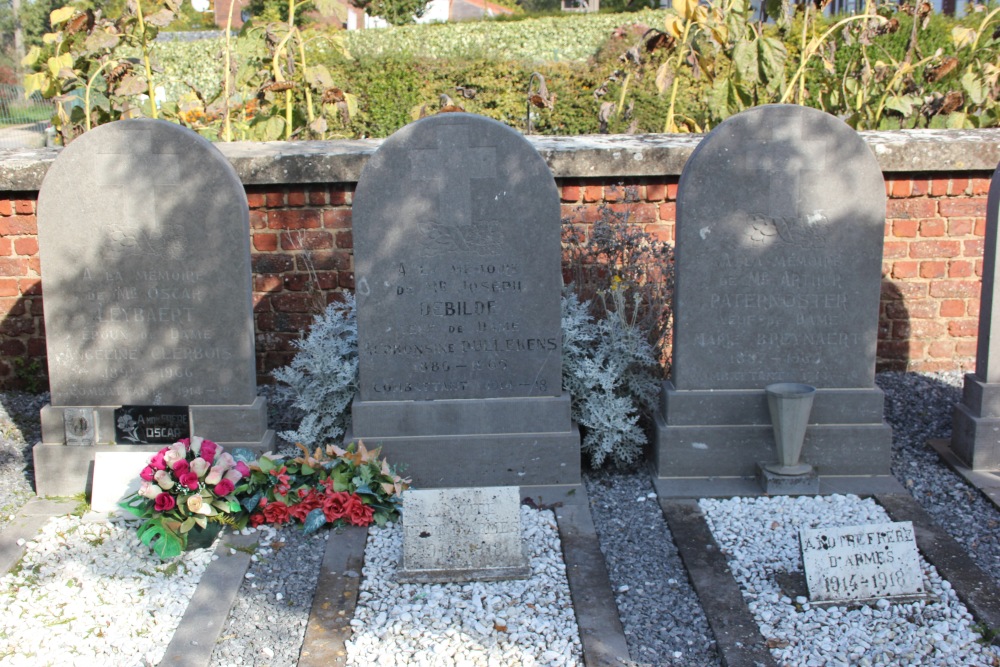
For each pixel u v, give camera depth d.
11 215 6.36
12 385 6.62
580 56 22.20
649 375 5.52
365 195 4.70
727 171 4.75
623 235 5.81
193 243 4.78
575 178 6.30
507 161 4.66
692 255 4.85
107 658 3.58
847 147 4.72
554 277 4.79
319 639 3.69
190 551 4.34
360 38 22.09
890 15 8.52
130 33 7.21
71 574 4.16
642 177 6.30
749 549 4.34
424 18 34.66
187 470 4.41
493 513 4.14
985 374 5.02
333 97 7.40
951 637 3.64
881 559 3.93
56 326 4.89
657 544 4.44
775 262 4.86
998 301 4.91
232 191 4.72
